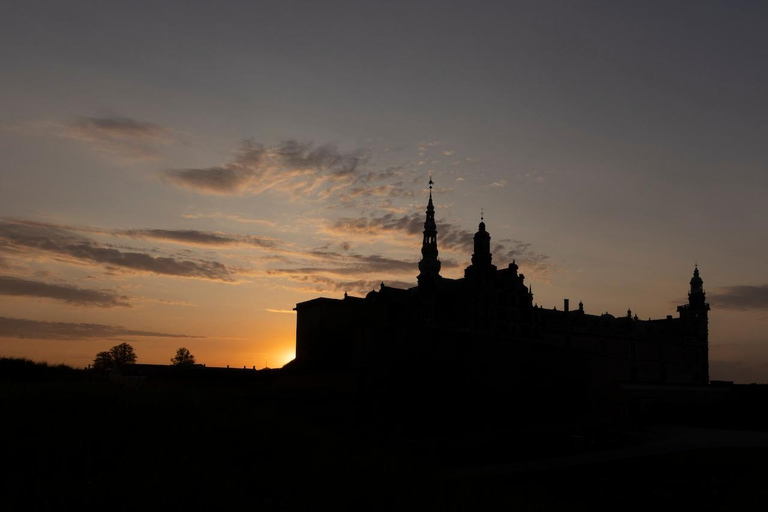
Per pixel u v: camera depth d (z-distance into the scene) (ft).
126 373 316.19
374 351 165.68
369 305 246.88
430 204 395.34
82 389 81.05
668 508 98.94
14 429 62.90
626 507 98.84
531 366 175.11
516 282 334.65
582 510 91.86
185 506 50.96
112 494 50.55
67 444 60.59
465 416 157.58
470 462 132.26
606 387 199.31
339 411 143.13
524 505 75.72
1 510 45.98
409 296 350.02
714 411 256.73
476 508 68.18
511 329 325.62
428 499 66.85
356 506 60.08
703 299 497.46
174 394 87.20
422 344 158.10
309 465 67.67
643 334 447.42
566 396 181.27
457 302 325.62
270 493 57.77
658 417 275.59
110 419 70.13
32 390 77.61
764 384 335.47
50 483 51.31
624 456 149.48
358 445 88.69
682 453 157.79
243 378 206.69
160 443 64.59
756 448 168.76
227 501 53.11
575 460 140.36
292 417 97.25
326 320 232.53
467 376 161.68
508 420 165.17
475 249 331.16
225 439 70.38
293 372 179.42
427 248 386.11
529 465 131.64
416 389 154.10
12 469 53.93
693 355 477.77
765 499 103.09
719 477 123.95
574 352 187.93
